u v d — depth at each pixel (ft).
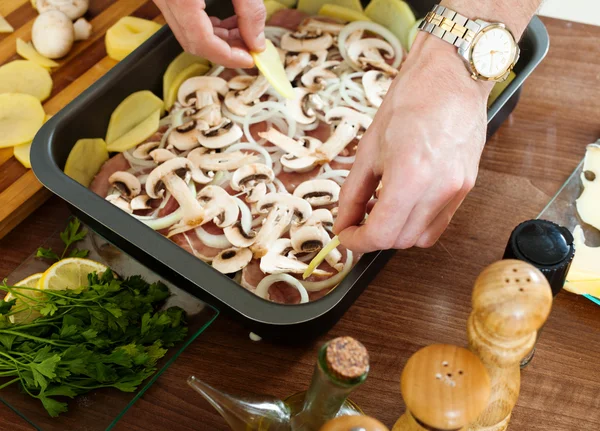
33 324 2.84
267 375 2.94
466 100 2.63
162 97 3.73
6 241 3.39
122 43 3.98
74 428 2.72
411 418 2.12
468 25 2.66
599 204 3.22
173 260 2.72
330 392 1.88
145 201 3.36
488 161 3.55
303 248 3.13
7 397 2.79
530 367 2.91
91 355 2.73
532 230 2.53
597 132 3.65
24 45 4.06
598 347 2.96
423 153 2.45
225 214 3.26
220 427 2.82
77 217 3.15
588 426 2.76
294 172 3.47
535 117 3.71
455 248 3.26
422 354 1.94
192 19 3.15
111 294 2.95
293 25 4.08
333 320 2.84
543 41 3.42
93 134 3.45
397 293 3.13
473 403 1.84
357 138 3.56
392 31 3.98
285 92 3.54
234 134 3.53
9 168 3.56
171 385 2.91
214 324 3.07
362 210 2.76
